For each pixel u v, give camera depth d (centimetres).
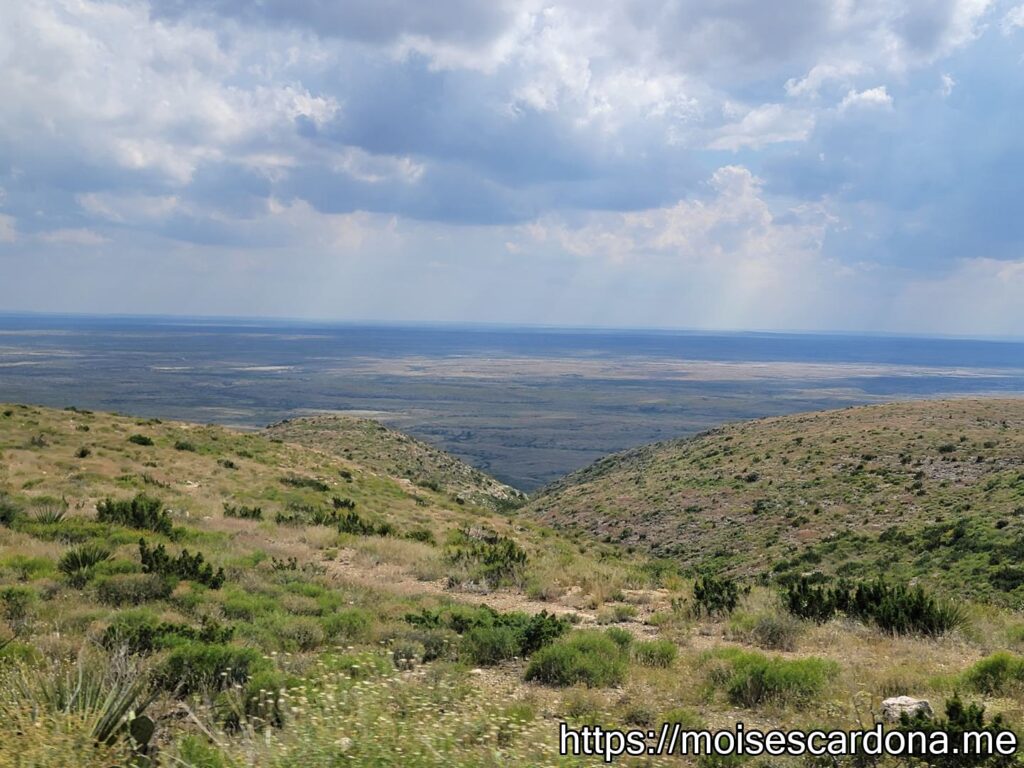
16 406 5138
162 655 1005
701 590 1747
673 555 5319
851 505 5350
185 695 867
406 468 7969
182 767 593
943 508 4797
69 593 1480
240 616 1418
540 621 1312
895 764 749
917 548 4066
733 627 1466
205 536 2442
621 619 1644
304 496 3916
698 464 7662
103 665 738
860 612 1579
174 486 3622
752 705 960
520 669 1171
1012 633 1402
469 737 662
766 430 8412
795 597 1599
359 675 831
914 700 857
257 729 736
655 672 1108
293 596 1606
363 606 1609
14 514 2391
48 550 1909
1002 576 3088
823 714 895
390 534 3152
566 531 6419
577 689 1001
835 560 4262
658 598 1944
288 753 563
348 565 2286
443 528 3888
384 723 588
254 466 4525
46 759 518
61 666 750
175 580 1605
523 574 2186
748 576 4278
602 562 3098
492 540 3509
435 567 2270
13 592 1366
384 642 1265
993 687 995
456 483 8206
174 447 4619
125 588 1505
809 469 6419
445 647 1230
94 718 591
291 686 863
